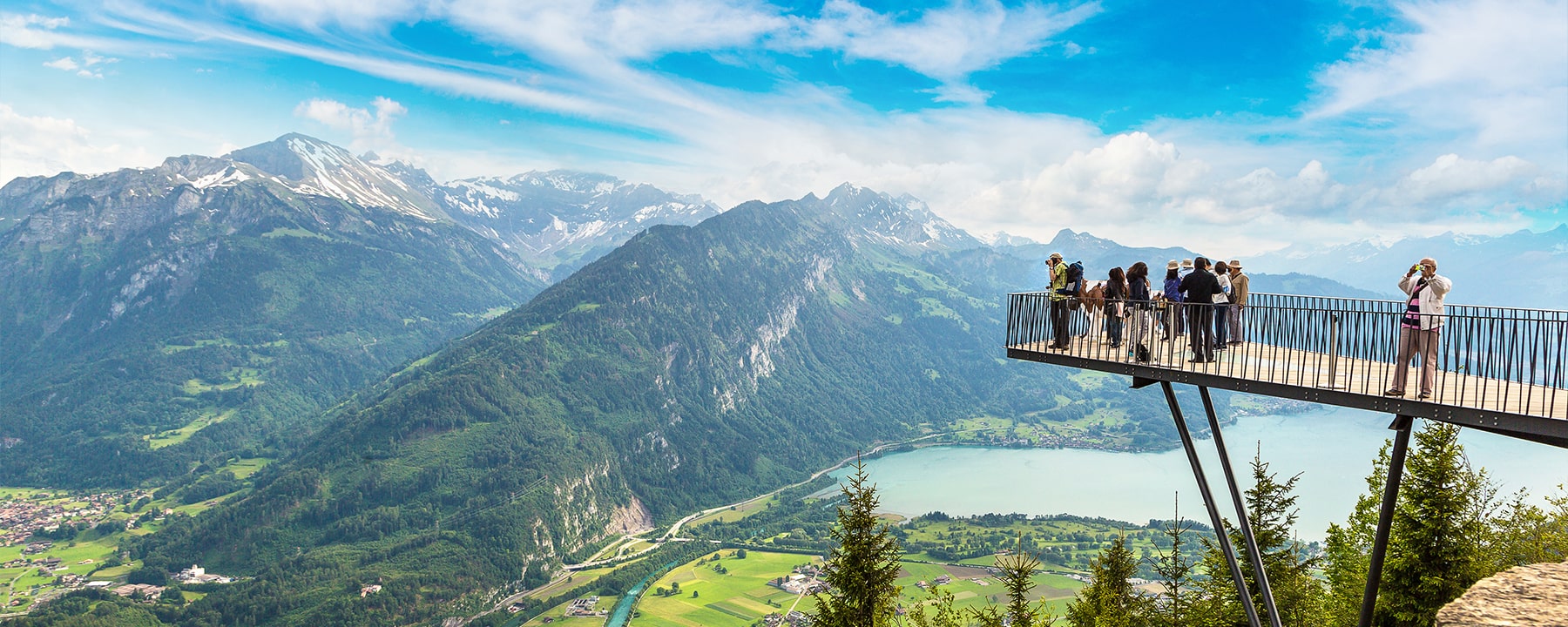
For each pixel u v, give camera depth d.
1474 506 34.50
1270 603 20.62
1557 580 14.90
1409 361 18.36
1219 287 23.20
